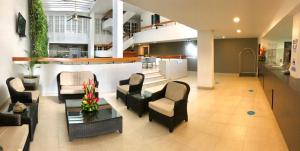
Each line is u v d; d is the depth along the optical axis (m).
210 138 3.46
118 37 10.13
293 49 4.31
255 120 4.35
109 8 15.59
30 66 5.98
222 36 11.60
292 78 4.05
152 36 15.05
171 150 3.05
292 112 2.93
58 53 17.83
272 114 4.75
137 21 19.11
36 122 3.82
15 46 6.13
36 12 8.31
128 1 4.04
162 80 9.41
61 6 13.88
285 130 3.38
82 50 18.52
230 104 5.64
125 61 7.64
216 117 4.53
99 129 3.35
